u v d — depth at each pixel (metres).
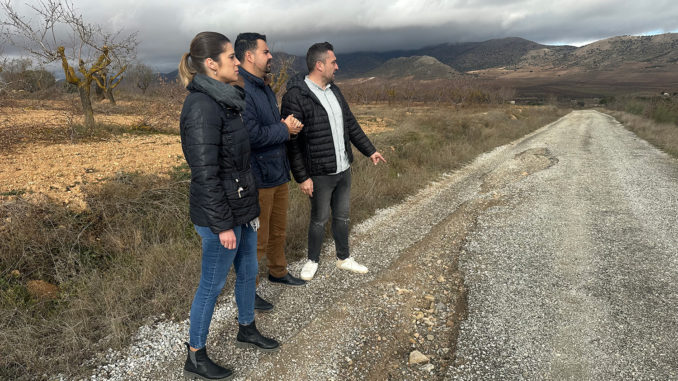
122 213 3.67
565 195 5.99
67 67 8.01
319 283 3.13
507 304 2.81
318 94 2.83
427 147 9.46
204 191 1.65
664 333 2.42
